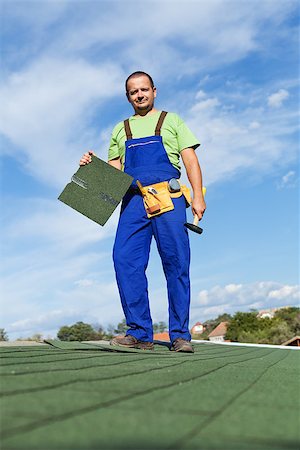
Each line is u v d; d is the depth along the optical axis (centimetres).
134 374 241
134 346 451
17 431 128
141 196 464
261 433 137
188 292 463
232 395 193
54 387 190
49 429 130
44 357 305
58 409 152
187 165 468
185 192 472
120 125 485
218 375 260
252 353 540
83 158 461
